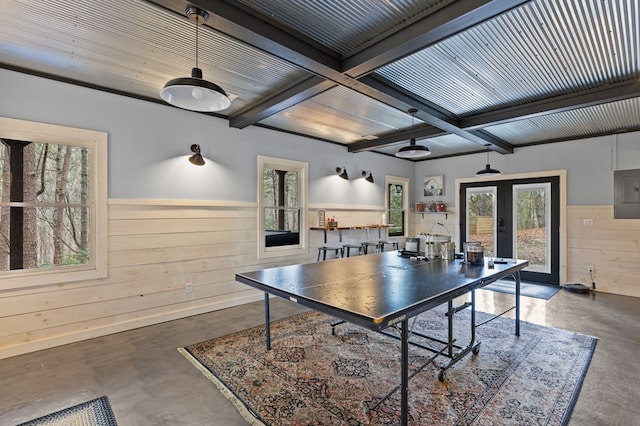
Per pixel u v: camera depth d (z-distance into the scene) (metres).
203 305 4.18
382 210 6.80
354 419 2.04
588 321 3.80
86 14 2.22
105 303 3.47
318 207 5.60
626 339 3.24
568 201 5.53
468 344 3.10
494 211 6.39
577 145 5.45
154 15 2.24
